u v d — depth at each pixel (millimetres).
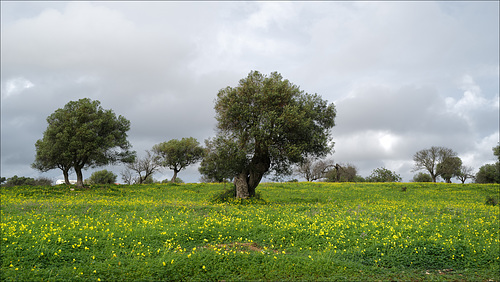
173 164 69125
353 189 44781
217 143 27109
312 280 9016
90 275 8727
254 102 27938
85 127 37812
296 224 15594
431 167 79875
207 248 11703
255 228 14805
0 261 9359
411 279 9414
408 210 22188
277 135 26594
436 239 13039
